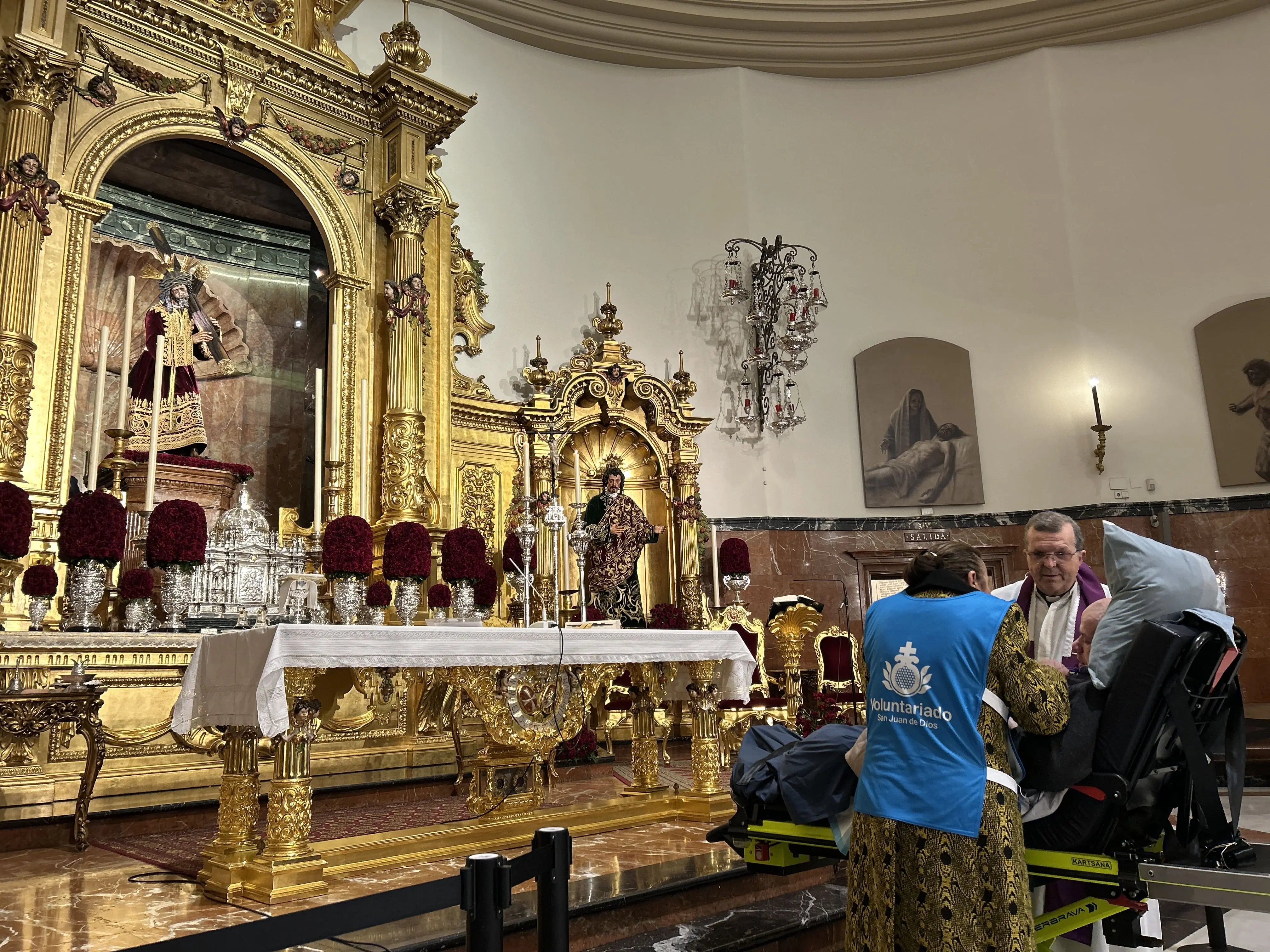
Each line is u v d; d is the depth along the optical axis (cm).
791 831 328
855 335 1064
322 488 721
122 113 667
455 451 830
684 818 511
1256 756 756
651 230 1035
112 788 516
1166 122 1050
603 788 625
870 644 274
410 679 530
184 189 754
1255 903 242
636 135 1053
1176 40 1062
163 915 333
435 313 796
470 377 898
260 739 385
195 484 652
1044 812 271
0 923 323
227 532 598
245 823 371
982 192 1085
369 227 780
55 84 625
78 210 635
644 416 942
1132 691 259
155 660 519
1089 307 1038
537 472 861
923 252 1081
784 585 987
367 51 905
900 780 252
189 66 708
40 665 485
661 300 1025
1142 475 993
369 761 621
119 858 432
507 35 1002
